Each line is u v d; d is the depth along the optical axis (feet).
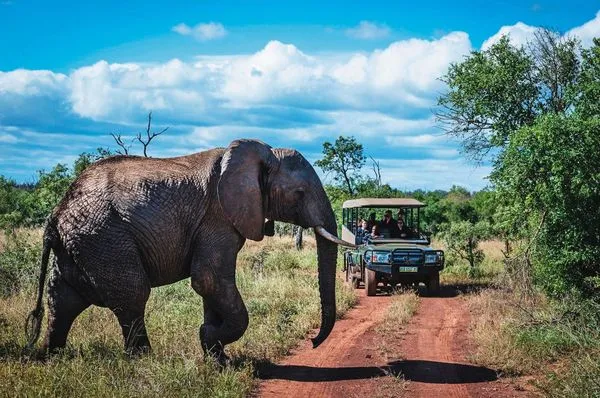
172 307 40.29
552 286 42.83
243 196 28.45
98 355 26.63
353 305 52.26
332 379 28.71
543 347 31.96
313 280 56.59
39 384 22.81
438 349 35.17
